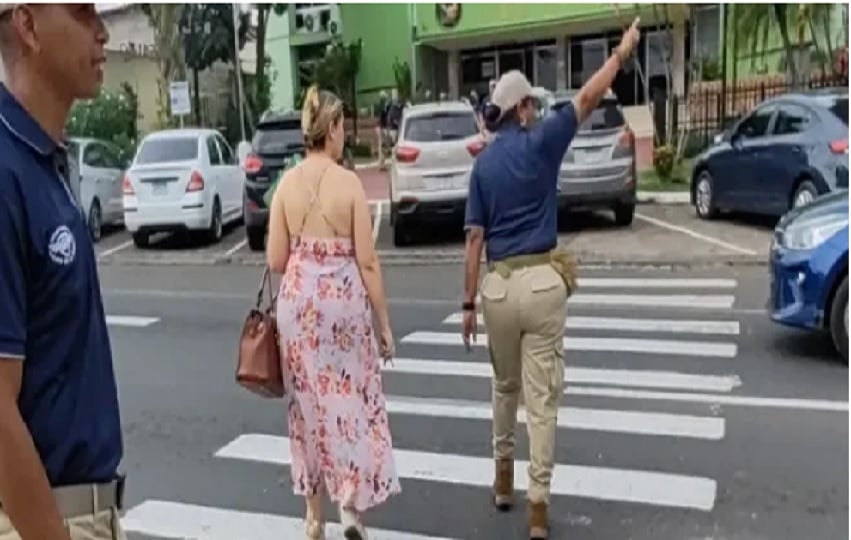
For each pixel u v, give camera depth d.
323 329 4.10
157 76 32.41
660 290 10.05
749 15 20.72
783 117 12.28
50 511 1.80
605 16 25.02
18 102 1.86
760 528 4.34
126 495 5.07
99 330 2.04
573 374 6.92
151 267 13.86
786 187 11.99
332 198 4.08
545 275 4.16
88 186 16.41
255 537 4.55
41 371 1.90
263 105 30.78
